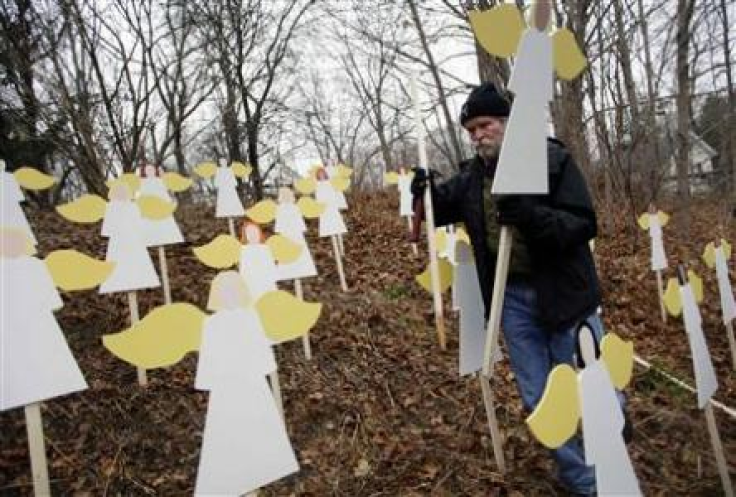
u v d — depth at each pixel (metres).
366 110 19.98
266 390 2.08
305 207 4.88
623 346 2.39
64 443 3.19
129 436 3.31
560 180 2.70
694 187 18.11
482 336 3.29
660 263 5.89
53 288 2.26
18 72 6.88
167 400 3.61
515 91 2.43
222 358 2.02
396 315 5.20
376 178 22.78
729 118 12.73
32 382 2.11
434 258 4.02
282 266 4.24
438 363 4.50
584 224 2.58
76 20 7.31
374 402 3.93
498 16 2.47
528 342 2.93
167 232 4.50
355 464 3.35
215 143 13.12
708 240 9.65
